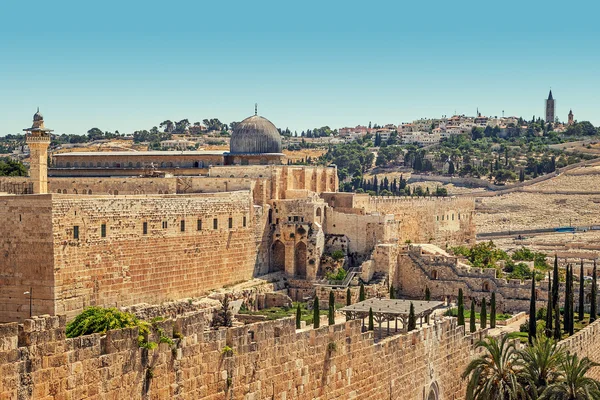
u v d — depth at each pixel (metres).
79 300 102.19
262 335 56.50
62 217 99.38
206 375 51.69
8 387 40.38
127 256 110.44
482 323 112.81
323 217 157.00
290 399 59.19
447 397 84.88
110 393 45.41
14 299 100.00
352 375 66.75
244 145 172.00
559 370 83.69
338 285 145.25
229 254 135.25
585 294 147.50
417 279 155.25
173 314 111.12
